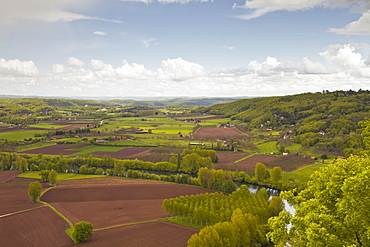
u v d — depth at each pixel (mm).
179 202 123188
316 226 36125
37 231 108688
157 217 123188
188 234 103188
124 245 94250
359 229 36156
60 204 141000
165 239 98562
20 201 145875
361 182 35625
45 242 99188
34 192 143250
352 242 36031
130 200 146875
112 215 125688
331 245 34562
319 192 43906
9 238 103000
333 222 37562
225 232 87625
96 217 123375
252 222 96625
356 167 41781
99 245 95125
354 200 35312
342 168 43375
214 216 109125
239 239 91562
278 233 45875
